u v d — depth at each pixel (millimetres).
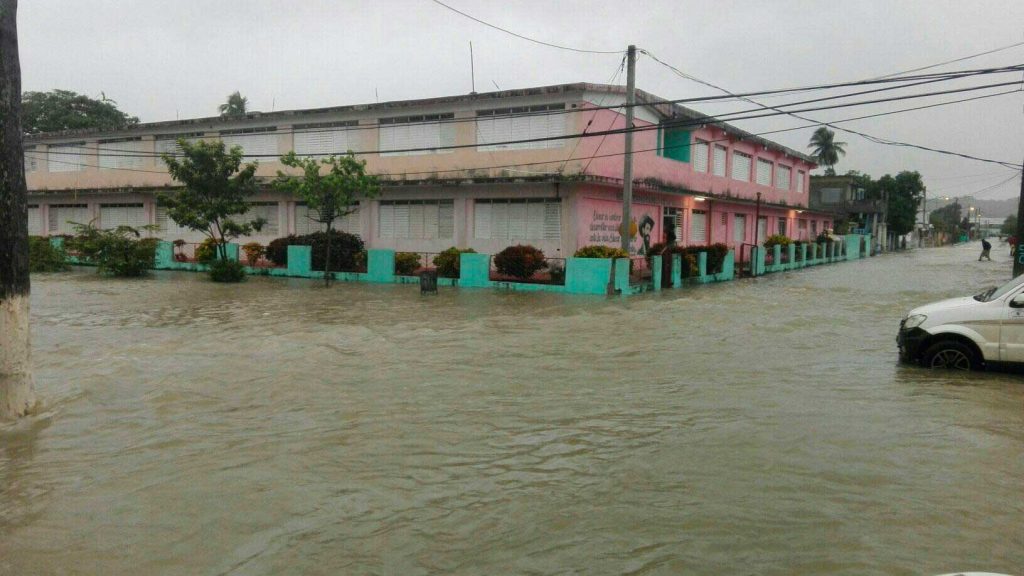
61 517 4895
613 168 23578
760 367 9750
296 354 10578
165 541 4512
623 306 16875
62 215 35000
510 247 21656
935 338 9398
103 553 4363
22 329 7441
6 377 7293
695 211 30031
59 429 6945
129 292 20000
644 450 6188
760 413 7352
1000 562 4102
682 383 8781
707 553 4234
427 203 25453
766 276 28484
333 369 9578
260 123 28906
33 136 34844
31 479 5621
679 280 23016
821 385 8641
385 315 15086
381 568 4117
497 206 24031
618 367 9758
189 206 23766
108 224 33531
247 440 6551
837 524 4625
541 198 23156
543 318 14656
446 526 4676
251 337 12055
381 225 26484
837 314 15469
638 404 7766
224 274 23562
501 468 5773
